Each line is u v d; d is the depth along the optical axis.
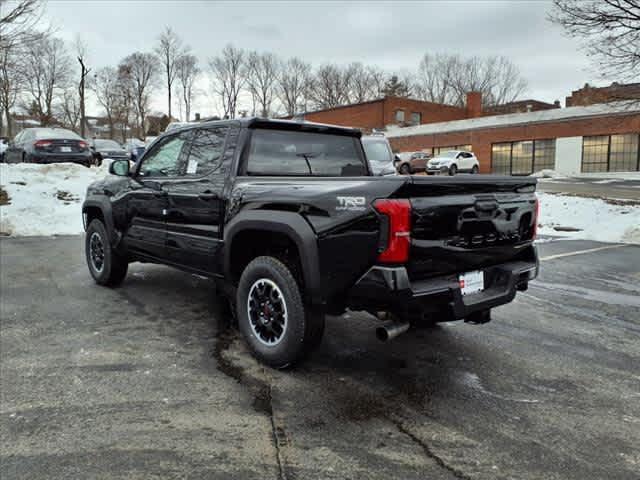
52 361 3.56
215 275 4.05
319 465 2.36
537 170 32.03
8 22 11.48
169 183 4.44
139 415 2.80
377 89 80.19
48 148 14.35
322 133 4.40
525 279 3.58
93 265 5.82
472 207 3.15
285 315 3.32
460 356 3.80
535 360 3.74
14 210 10.62
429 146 38.00
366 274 2.88
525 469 2.35
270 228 3.36
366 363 3.63
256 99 75.50
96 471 2.28
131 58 64.44
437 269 3.03
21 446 2.48
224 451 2.46
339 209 2.99
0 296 5.25
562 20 12.46
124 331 4.22
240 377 3.34
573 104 39.19
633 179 24.73
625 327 4.56
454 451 2.49
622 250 8.82
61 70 45.50
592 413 2.92
